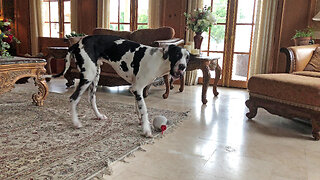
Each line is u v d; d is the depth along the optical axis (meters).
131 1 5.57
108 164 1.65
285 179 1.61
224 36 4.98
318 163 1.85
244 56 4.87
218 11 4.97
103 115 2.64
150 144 2.08
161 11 5.22
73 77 4.33
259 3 4.47
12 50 7.30
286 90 2.53
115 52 2.23
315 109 2.31
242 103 3.68
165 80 3.76
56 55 4.79
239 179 1.59
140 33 4.33
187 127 2.54
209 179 1.57
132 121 2.60
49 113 2.76
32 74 2.90
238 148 2.07
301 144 2.21
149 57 2.13
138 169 1.66
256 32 4.54
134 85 2.21
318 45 3.72
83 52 2.22
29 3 6.76
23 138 2.05
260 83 2.76
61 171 1.54
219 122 2.75
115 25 5.82
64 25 6.55
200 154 1.93
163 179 1.54
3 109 2.85
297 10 4.30
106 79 4.06
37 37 6.84
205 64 3.45
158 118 2.38
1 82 2.53
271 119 2.96
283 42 4.46
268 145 2.16
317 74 2.96
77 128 2.33
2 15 7.11
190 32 4.99
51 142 1.99
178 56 2.05
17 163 1.62
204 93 3.52
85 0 5.95
